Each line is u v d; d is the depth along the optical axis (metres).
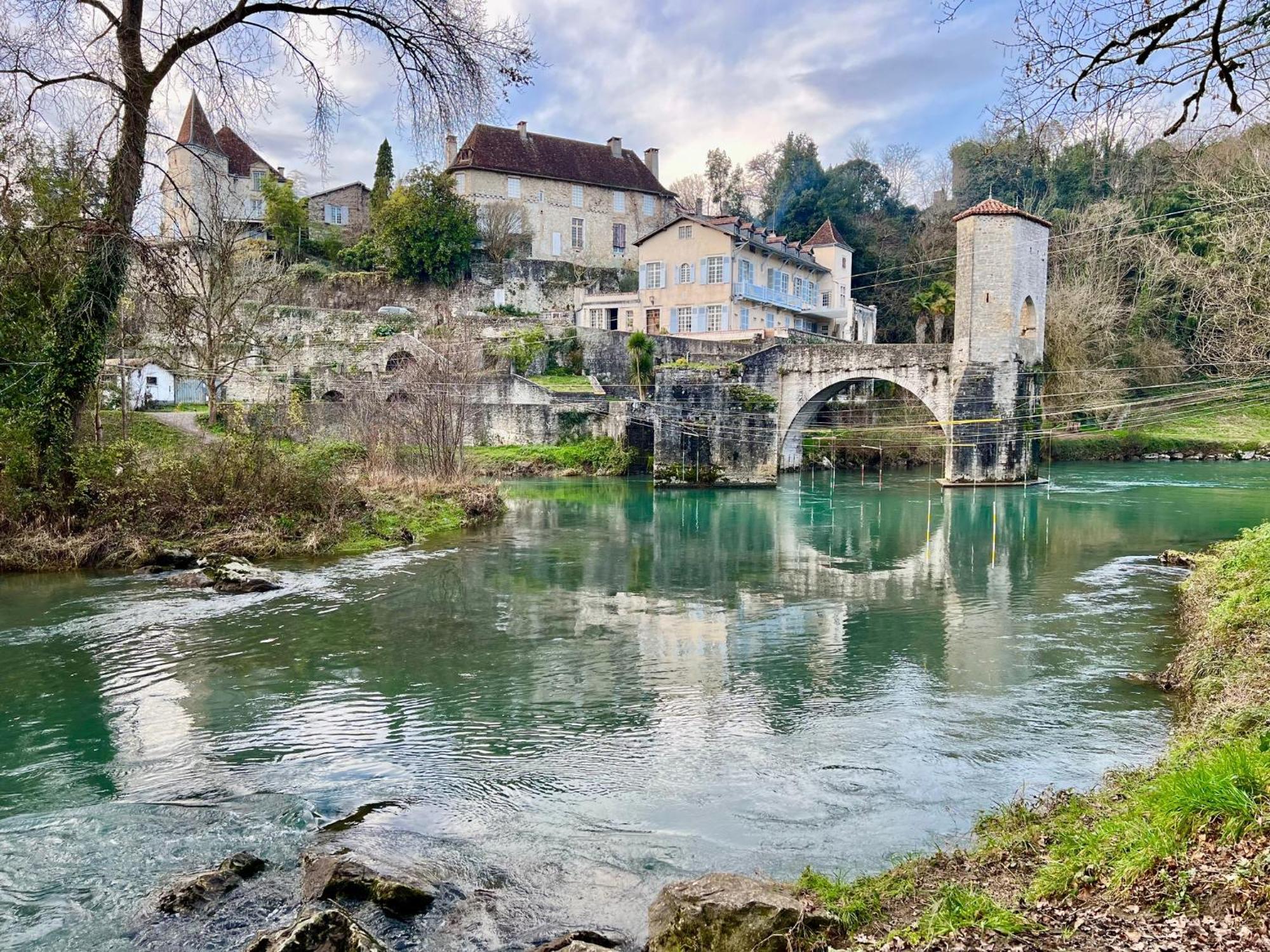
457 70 15.50
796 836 6.93
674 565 20.12
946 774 8.16
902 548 22.70
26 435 18.22
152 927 5.66
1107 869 5.17
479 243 59.69
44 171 18.69
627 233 65.75
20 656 12.05
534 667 11.83
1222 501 31.52
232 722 9.67
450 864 6.51
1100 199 56.84
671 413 38.16
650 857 6.63
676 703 10.34
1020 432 37.09
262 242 52.91
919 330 57.91
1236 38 6.95
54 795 7.76
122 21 16.45
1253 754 5.69
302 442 32.50
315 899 5.89
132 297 27.34
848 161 75.50
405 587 17.14
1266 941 4.02
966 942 4.62
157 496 19.94
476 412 43.94
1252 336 21.38
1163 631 13.62
